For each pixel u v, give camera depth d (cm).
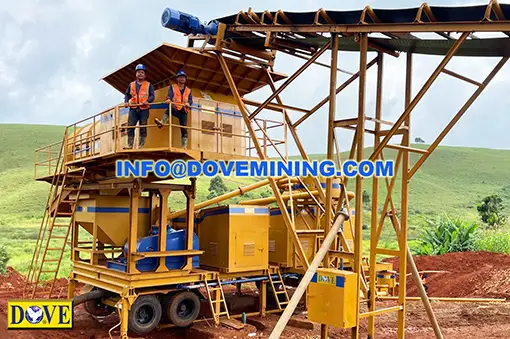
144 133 1065
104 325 1209
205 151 1104
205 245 1317
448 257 2039
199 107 1142
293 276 1432
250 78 1302
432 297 1593
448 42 777
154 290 1109
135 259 1070
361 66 759
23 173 7088
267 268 1314
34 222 4597
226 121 1180
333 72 802
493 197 4203
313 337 1104
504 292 1526
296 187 1420
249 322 1252
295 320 1203
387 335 1108
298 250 883
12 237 3544
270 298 1515
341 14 755
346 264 1488
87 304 1253
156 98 1231
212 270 1250
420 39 784
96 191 1310
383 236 4091
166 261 1156
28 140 9169
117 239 1198
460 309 1359
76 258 1308
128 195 1233
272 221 1429
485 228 3994
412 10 681
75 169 1310
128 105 1044
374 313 789
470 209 6247
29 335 1079
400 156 866
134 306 1071
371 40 834
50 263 2438
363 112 757
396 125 759
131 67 1295
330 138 812
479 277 1706
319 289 757
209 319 1212
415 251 2503
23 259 2536
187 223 1166
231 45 1002
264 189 5703
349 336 1125
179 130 1141
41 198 5822
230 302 1493
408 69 877
